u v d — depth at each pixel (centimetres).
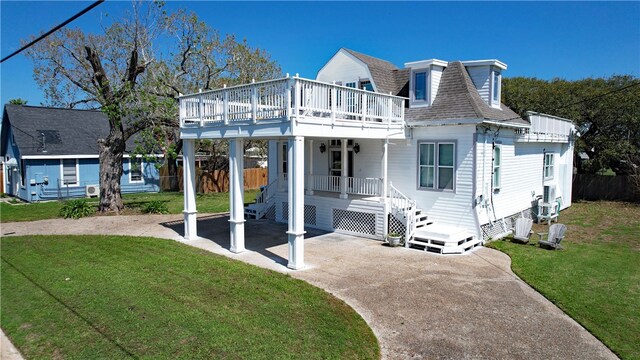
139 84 1936
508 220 1526
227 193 2841
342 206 1429
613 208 2106
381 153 1445
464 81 1415
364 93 1195
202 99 1232
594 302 808
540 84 2794
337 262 1073
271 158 1809
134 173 2791
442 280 936
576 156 2744
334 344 624
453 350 626
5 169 2898
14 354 613
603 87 2506
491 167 1364
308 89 1011
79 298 805
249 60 2827
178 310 736
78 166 2578
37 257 1112
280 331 658
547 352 622
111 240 1313
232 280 901
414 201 1360
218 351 594
